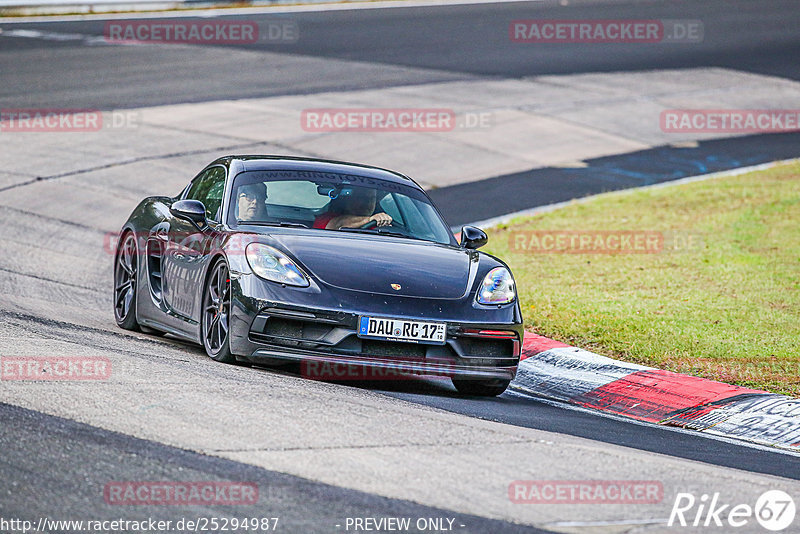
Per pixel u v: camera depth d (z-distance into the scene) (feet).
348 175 96.43
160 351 84.79
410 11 405.59
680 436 77.00
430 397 80.38
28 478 50.39
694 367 96.58
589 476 58.23
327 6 415.23
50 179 180.45
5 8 365.20
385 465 56.49
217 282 84.07
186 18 373.61
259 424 62.08
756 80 304.91
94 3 380.99
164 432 58.95
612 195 192.54
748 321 113.19
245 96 255.29
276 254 80.33
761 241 155.74
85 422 59.57
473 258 87.81
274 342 77.71
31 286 115.75
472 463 58.49
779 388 90.48
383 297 78.54
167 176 188.34
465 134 233.96
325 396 71.77
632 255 148.46
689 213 177.06
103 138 209.97
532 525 49.34
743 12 419.95
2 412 59.93
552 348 101.14
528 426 72.64
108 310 110.93
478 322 79.92
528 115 254.06
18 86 250.16
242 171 93.86
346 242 85.10
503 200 188.03
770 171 210.79
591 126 249.34
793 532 51.96
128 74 272.31
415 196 96.84
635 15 404.57
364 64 301.84
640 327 109.50
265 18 379.96
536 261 145.59
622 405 87.04
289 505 49.39
